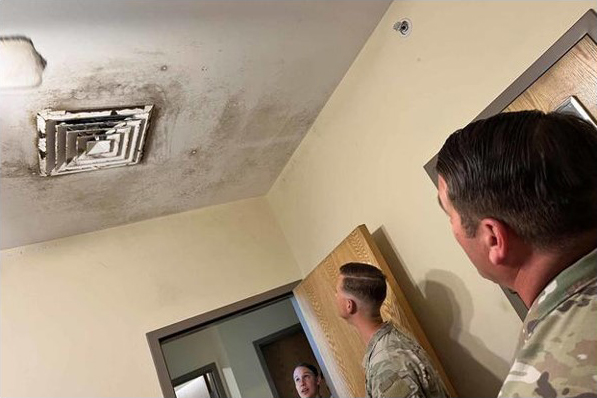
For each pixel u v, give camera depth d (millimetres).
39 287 1671
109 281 1807
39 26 948
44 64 1039
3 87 1051
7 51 975
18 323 1567
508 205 474
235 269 2098
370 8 1439
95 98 1214
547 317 426
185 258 2012
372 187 1689
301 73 1585
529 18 1102
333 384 1924
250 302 2025
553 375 375
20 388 1461
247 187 2248
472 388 1343
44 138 1255
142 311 1795
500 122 512
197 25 1153
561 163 446
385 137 1593
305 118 1879
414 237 1524
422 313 1516
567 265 446
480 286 1299
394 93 1530
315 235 2082
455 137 555
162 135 1515
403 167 1528
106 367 1614
